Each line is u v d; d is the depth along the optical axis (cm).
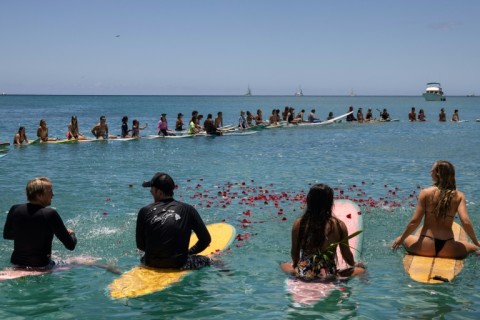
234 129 3334
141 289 581
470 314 512
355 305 536
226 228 820
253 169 1614
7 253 730
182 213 658
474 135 3075
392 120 4644
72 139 2566
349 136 2970
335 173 1537
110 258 710
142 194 1184
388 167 1675
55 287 588
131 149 2244
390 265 668
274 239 807
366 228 866
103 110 9575
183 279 612
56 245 772
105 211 1004
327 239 620
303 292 573
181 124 3275
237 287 591
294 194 1188
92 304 542
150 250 646
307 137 2895
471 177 1452
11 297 558
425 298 554
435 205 689
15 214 647
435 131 3422
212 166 1688
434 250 684
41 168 1628
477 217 945
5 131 3781
